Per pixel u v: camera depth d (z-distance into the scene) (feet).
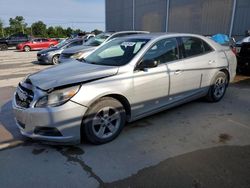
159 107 12.87
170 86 12.98
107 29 84.33
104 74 10.62
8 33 249.75
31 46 82.43
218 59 16.05
